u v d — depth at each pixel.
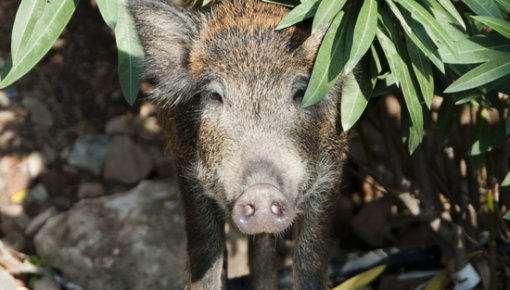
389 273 6.52
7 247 6.70
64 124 7.77
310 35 4.98
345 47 4.56
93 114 7.84
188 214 5.66
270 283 6.06
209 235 5.70
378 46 4.96
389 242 7.01
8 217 7.13
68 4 4.64
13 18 8.21
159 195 6.77
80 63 8.16
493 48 4.55
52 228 6.68
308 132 5.11
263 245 6.00
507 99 5.37
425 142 6.24
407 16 4.67
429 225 6.16
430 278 6.42
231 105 5.00
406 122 5.77
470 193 6.22
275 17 5.26
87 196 7.30
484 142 5.22
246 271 6.62
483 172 6.54
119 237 6.54
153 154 7.55
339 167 5.55
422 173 6.09
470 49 4.54
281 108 4.98
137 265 6.42
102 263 6.45
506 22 4.51
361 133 6.24
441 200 6.50
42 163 7.48
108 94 7.97
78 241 6.55
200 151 5.21
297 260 5.73
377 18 4.54
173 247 6.49
